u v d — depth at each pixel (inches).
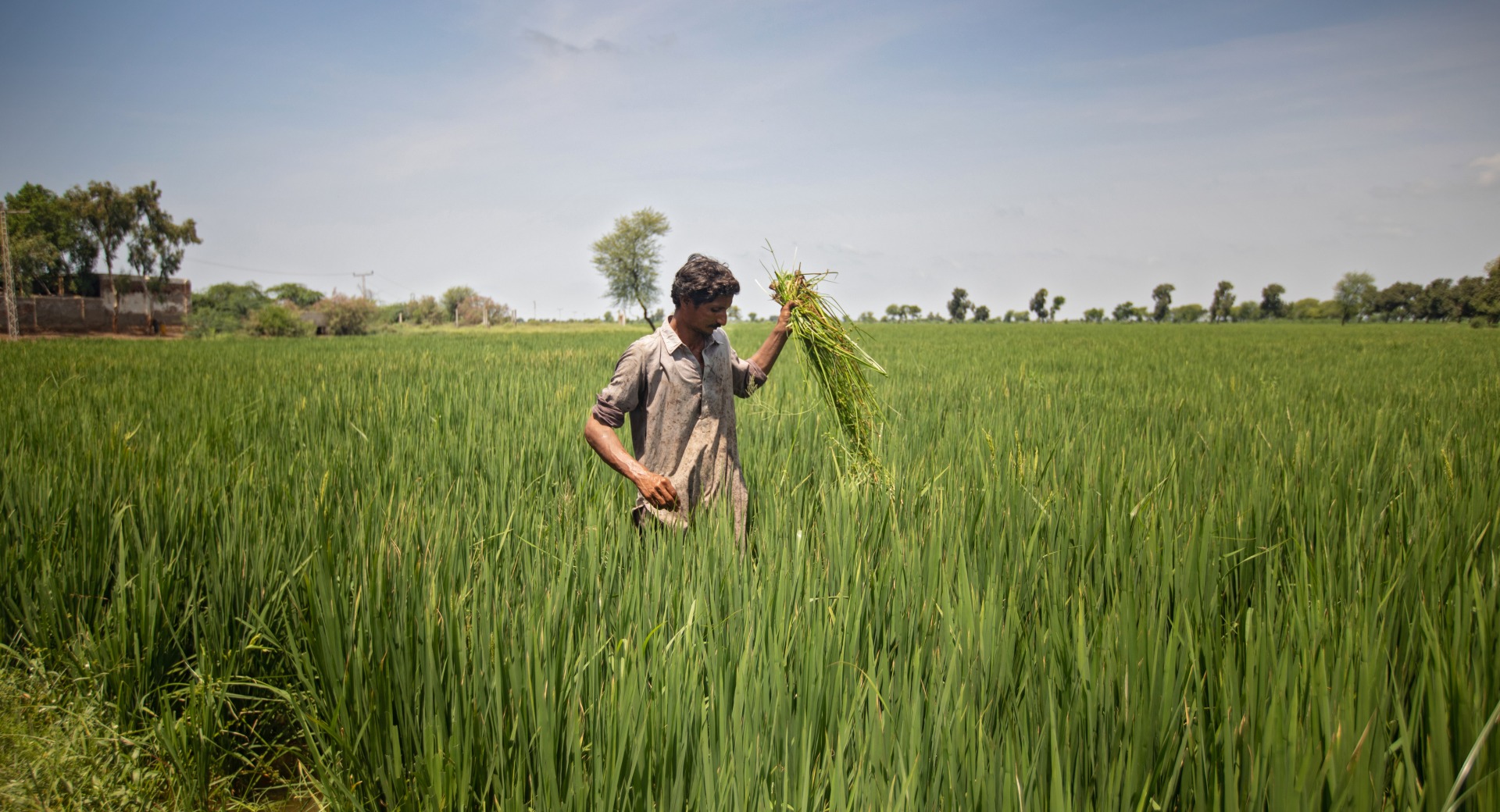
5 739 92.8
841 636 87.8
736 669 84.7
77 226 1930.4
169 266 1996.8
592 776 72.0
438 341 1208.2
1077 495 140.2
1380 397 328.2
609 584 106.8
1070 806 61.4
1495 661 72.7
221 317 2190.0
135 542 126.2
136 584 114.3
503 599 100.7
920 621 94.9
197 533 129.3
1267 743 63.5
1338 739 61.9
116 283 1937.7
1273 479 155.6
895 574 103.3
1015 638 86.7
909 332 1855.3
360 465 181.3
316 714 91.4
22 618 115.3
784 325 145.4
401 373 488.1
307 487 148.6
